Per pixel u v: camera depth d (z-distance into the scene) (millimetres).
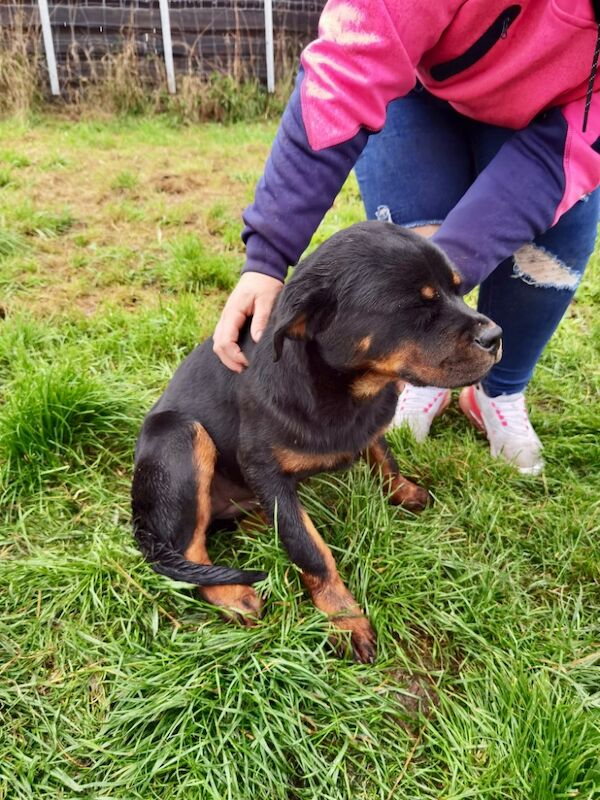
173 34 3244
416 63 715
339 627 745
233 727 652
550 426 1098
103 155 2459
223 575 759
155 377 1172
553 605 807
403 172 942
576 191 802
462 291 769
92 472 974
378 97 697
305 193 711
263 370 767
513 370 989
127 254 1633
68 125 3027
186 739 652
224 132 2988
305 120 693
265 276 746
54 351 1228
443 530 888
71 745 657
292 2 3320
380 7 668
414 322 701
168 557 791
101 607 767
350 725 668
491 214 797
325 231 1805
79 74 3270
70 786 618
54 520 908
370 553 813
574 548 852
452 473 975
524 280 904
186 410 872
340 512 908
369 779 635
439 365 709
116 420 1058
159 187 2119
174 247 1616
